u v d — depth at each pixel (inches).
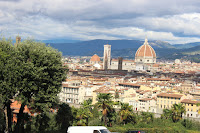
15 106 4143.7
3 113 2864.2
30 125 3115.2
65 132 3093.0
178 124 4367.6
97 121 4104.3
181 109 4960.6
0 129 2765.7
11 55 2465.6
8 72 2352.4
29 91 2509.8
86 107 4185.5
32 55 2496.3
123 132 3097.9
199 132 3762.3
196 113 5876.0
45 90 2593.5
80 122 3762.3
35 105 2655.0
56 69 2613.2
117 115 4360.2
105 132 1900.8
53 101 2647.6
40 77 2433.6
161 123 4377.5
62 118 3398.1
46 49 2655.0
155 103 6594.5
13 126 3078.2
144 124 4030.5
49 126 3282.5
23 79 2405.3
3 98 2388.0
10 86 2373.3
